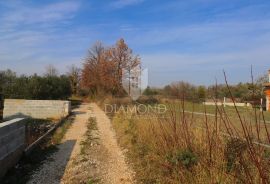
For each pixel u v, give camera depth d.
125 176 8.18
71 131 16.56
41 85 29.94
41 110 24.11
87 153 10.94
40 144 11.79
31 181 7.65
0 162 7.34
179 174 6.34
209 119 7.86
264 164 4.67
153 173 7.54
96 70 47.78
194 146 6.76
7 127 7.86
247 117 5.77
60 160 9.80
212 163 5.78
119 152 11.16
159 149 8.00
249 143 4.71
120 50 35.91
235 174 5.22
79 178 8.02
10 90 28.30
